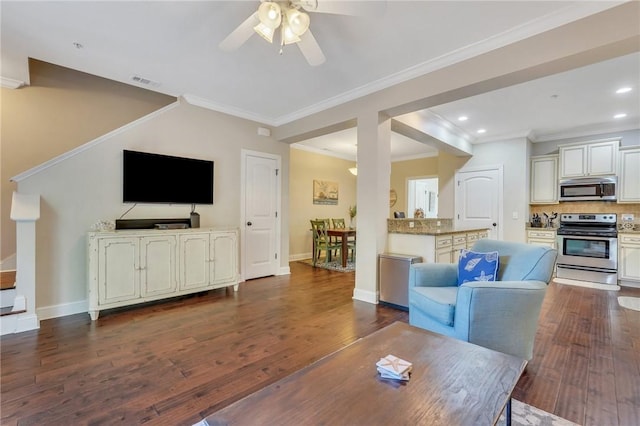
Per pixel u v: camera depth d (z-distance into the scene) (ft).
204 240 12.50
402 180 26.68
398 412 3.42
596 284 15.17
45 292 10.09
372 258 12.10
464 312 6.64
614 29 7.03
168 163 12.78
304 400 3.62
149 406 5.59
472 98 12.71
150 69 10.77
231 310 11.02
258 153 16.26
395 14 7.62
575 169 16.76
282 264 17.53
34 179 9.93
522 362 4.53
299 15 6.48
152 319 10.06
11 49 9.33
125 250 10.49
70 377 6.52
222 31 8.48
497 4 7.27
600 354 7.71
